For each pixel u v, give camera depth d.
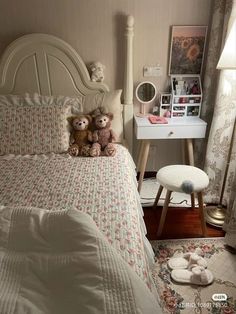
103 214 1.24
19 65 2.18
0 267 0.84
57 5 2.13
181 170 1.91
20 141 1.95
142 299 0.75
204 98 2.33
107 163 1.83
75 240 0.89
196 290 1.49
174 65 2.35
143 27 2.23
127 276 0.79
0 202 1.35
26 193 1.44
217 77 2.17
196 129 2.19
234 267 1.65
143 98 2.41
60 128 1.98
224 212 2.09
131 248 1.03
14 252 0.91
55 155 1.94
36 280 0.80
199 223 2.07
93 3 2.13
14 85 2.24
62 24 2.19
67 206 1.31
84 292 0.73
